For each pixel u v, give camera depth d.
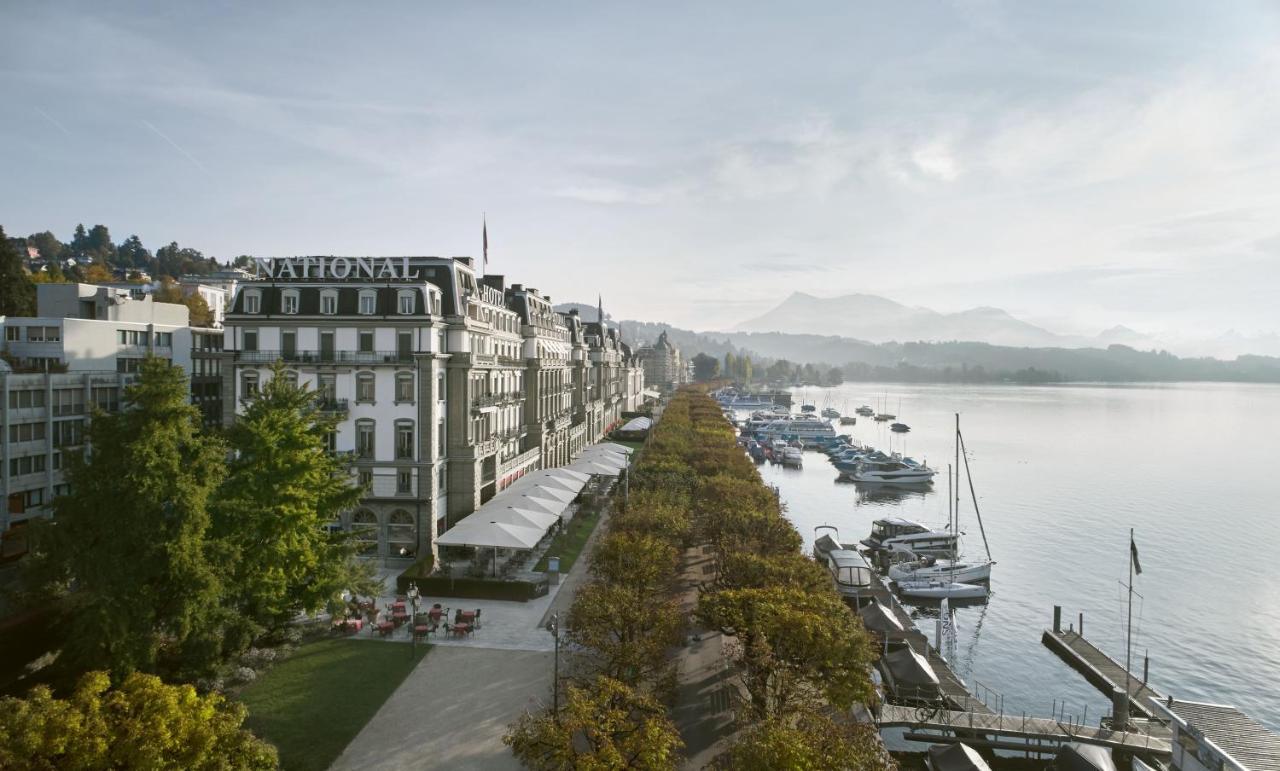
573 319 145.12
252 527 44.00
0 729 23.02
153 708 25.83
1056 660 64.44
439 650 48.50
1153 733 48.81
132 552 35.78
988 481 148.50
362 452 68.69
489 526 62.56
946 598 71.19
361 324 68.56
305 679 43.38
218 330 99.69
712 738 39.06
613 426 193.12
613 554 51.69
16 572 54.91
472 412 74.62
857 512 125.62
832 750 29.59
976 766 40.38
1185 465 167.00
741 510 68.50
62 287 86.25
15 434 68.50
